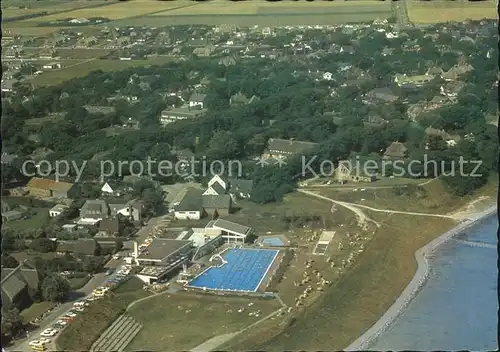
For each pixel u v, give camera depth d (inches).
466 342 6683.1
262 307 7219.5
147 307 7214.6
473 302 7460.6
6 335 6491.1
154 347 6441.9
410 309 7362.2
